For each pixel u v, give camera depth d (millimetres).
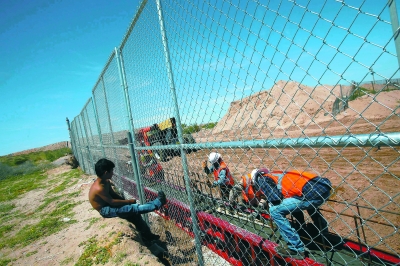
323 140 1244
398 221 4734
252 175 2660
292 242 2307
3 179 20641
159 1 2395
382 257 2186
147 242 4711
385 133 1027
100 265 3686
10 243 6031
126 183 6012
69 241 5145
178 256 4168
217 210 3240
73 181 12438
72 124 15961
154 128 3119
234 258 3020
